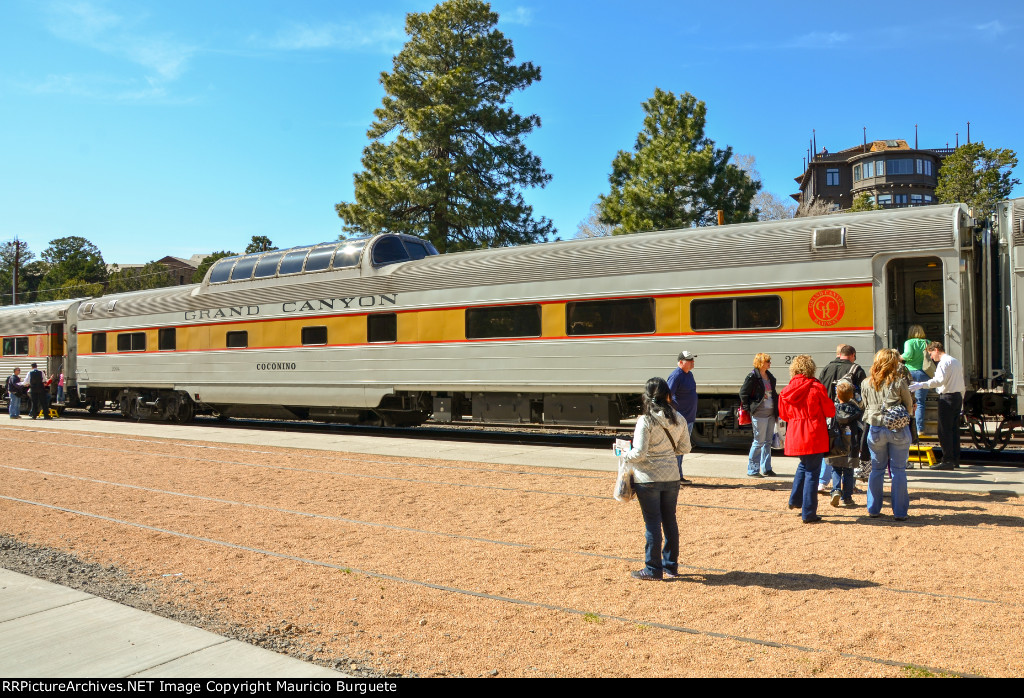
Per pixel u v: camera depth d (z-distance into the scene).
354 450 14.08
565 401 14.02
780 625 5.12
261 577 6.53
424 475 11.15
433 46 29.56
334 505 9.34
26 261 99.88
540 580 6.30
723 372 12.38
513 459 12.45
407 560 6.97
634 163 30.44
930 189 65.00
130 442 16.22
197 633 5.03
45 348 25.11
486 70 29.52
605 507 8.77
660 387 6.24
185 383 19.84
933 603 5.41
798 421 7.77
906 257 11.20
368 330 16.33
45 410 23.64
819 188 69.00
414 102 29.42
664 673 4.40
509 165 29.66
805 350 11.77
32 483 11.28
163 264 92.94
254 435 17.14
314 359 17.12
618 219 31.14
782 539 7.24
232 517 8.81
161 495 10.17
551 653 4.77
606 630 5.14
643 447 6.12
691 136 29.42
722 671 4.41
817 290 11.74
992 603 5.36
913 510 8.13
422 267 15.70
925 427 10.98
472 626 5.28
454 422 15.73
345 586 6.24
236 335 18.72
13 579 6.37
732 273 12.38
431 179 27.97
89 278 85.56
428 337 15.39
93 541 7.88
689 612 5.45
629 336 13.17
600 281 13.49
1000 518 7.59
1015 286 11.05
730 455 12.67
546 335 14.00
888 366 7.71
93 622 5.25
